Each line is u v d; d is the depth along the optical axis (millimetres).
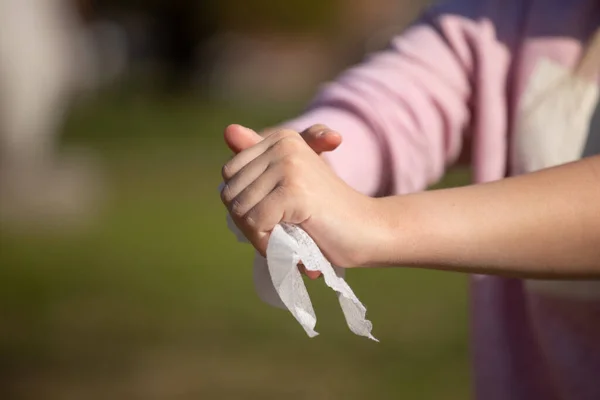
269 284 1619
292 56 23406
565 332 1782
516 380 1878
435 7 2070
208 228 8711
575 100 1829
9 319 6047
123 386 4902
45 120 9094
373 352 5348
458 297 6523
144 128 15281
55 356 5379
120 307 6277
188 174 11508
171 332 5746
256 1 23125
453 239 1447
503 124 1915
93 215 9023
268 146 1475
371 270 7301
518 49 1921
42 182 9023
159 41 24188
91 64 19156
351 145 1889
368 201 1459
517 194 1477
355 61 23375
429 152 1956
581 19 1871
